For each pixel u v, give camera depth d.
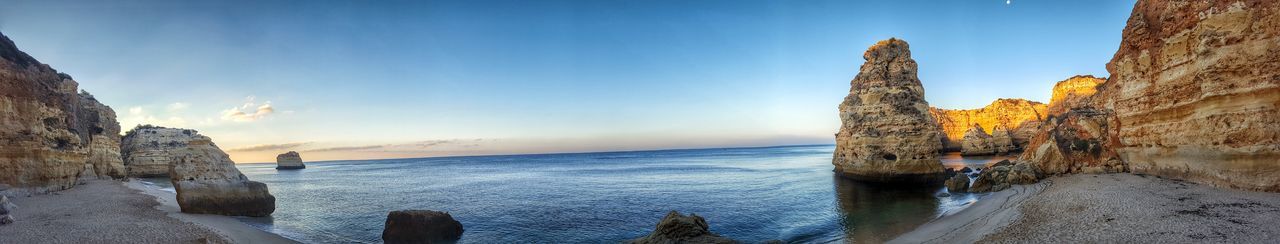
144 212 29.50
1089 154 33.06
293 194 53.06
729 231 27.16
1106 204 20.55
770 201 38.03
